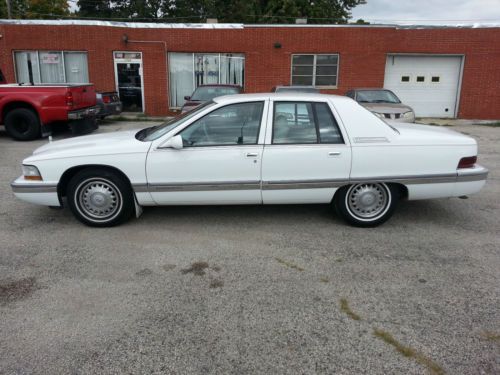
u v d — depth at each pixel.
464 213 5.45
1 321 3.08
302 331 2.97
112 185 4.73
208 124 4.65
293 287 3.57
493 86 17.64
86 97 12.00
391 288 3.55
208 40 17.41
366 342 2.85
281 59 17.62
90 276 3.75
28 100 10.85
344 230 4.83
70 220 5.14
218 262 4.03
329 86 17.98
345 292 3.49
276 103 4.68
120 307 3.26
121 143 4.75
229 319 3.11
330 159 4.64
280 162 4.63
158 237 4.61
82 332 2.96
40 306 3.28
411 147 4.68
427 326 3.03
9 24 16.91
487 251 4.29
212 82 17.92
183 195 4.73
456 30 17.27
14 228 4.89
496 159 9.25
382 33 17.34
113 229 4.83
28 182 4.76
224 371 2.58
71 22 16.95
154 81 17.67
